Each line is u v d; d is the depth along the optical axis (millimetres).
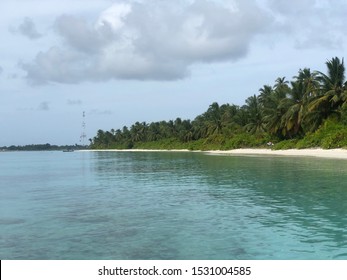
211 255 9406
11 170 44844
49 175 35312
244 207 15234
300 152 55531
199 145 109125
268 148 74062
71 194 20781
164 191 20844
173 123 145250
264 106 78375
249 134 85750
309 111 57062
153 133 156750
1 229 12383
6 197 20047
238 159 49688
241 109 96188
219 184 23000
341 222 12312
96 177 31391
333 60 57000
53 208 16250
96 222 13172
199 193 19578
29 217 14320
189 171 33844
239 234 11148
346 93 53844
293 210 14344
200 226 12219
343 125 54312
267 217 13281
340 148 50688
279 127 70125
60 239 11055
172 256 9383
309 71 66500
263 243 10234
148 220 13281
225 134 95375
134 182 26125
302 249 9680
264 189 20031
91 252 9797
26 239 11109
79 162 63750
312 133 60344
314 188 19641
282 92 73000
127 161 60406
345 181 22047
